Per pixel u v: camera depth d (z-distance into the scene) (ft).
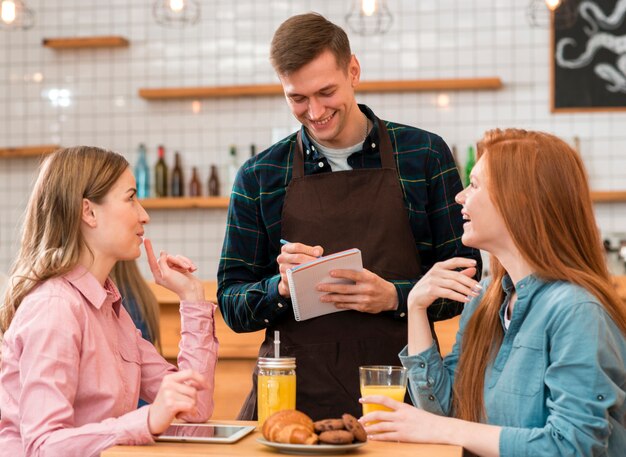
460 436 5.69
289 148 8.16
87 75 18.99
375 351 7.66
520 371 5.97
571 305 5.78
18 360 5.94
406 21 18.13
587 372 5.57
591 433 5.48
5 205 19.20
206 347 7.09
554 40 17.69
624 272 16.70
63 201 6.38
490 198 6.17
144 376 7.07
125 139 18.84
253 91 18.12
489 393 6.23
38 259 6.29
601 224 17.56
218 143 18.58
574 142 17.62
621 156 17.56
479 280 7.96
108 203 6.44
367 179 7.91
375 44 18.20
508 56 17.87
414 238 8.01
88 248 6.46
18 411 5.90
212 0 18.69
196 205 18.03
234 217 8.21
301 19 7.41
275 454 5.24
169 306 13.97
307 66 7.28
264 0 18.54
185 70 18.74
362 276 7.29
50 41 18.69
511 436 5.60
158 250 18.69
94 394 6.12
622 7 17.51
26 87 19.16
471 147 17.88
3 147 19.17
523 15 17.83
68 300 6.11
